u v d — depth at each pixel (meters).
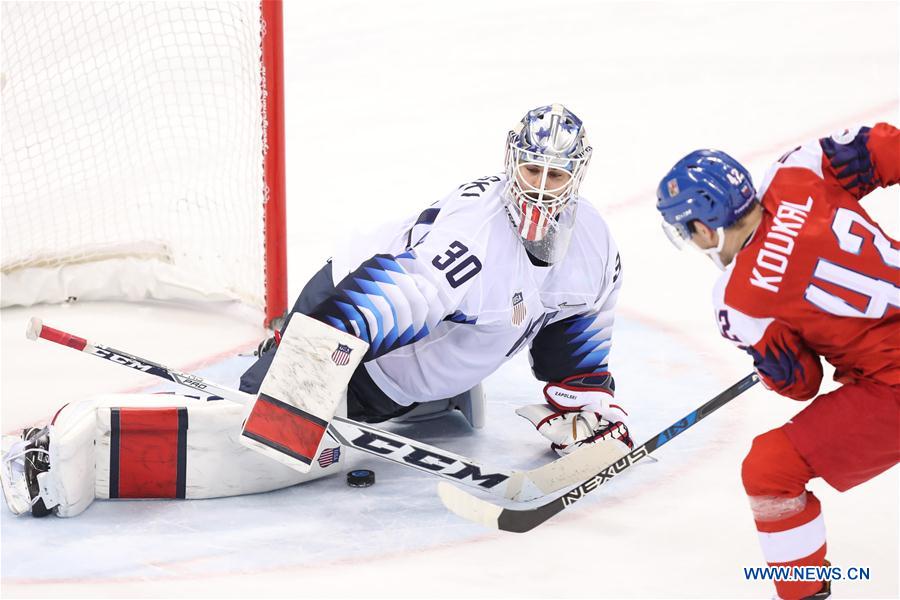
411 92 30.22
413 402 13.20
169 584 10.64
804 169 9.87
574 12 35.38
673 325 17.58
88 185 20.97
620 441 13.14
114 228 19.22
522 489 12.42
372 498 12.56
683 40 32.31
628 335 17.25
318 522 11.96
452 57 32.53
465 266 11.71
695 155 9.72
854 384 9.80
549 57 31.98
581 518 12.03
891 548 11.27
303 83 31.39
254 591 10.54
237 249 18.33
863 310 9.42
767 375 9.99
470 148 26.20
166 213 19.73
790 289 9.46
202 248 18.56
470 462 12.41
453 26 35.00
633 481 12.82
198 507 12.29
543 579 10.77
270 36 16.09
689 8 34.69
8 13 24.70
